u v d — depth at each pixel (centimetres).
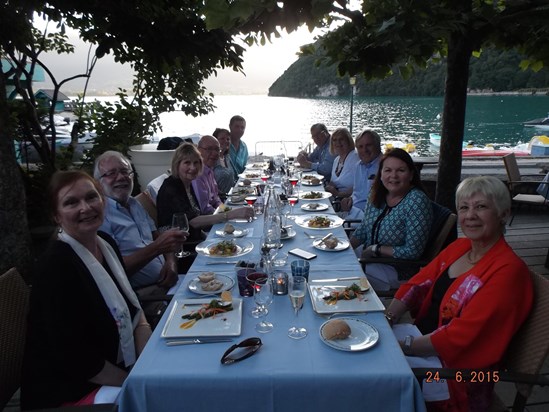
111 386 151
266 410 124
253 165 621
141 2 412
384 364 128
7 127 337
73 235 163
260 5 186
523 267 152
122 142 561
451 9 253
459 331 151
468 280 162
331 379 122
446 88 288
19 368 161
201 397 124
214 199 408
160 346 141
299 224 287
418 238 241
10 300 158
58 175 164
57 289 145
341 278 196
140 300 207
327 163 549
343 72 267
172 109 634
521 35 262
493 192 160
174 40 421
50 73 509
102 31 426
